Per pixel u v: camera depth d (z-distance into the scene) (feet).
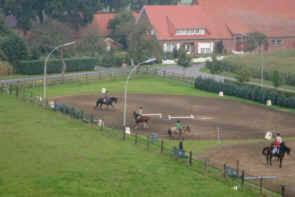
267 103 374.84
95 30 596.29
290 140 287.28
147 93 407.23
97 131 292.20
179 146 255.29
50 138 274.98
